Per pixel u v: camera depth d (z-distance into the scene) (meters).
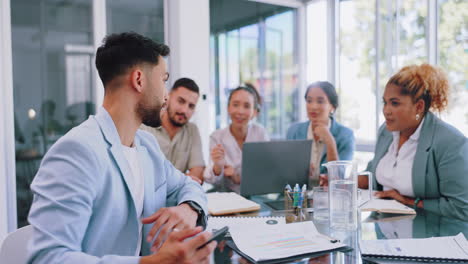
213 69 3.87
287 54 4.38
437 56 3.01
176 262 0.76
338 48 4.04
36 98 3.10
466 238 1.09
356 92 3.80
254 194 1.74
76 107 3.26
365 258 0.94
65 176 0.82
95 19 3.27
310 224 1.22
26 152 3.07
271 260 0.93
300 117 4.50
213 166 2.11
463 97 2.83
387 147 1.90
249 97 2.55
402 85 1.70
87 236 0.92
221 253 1.00
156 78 1.05
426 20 3.04
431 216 1.37
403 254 0.95
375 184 1.93
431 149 1.62
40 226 0.76
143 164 1.16
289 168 1.78
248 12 4.07
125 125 1.06
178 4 3.52
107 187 0.95
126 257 0.77
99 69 1.03
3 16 2.83
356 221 1.23
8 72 2.87
